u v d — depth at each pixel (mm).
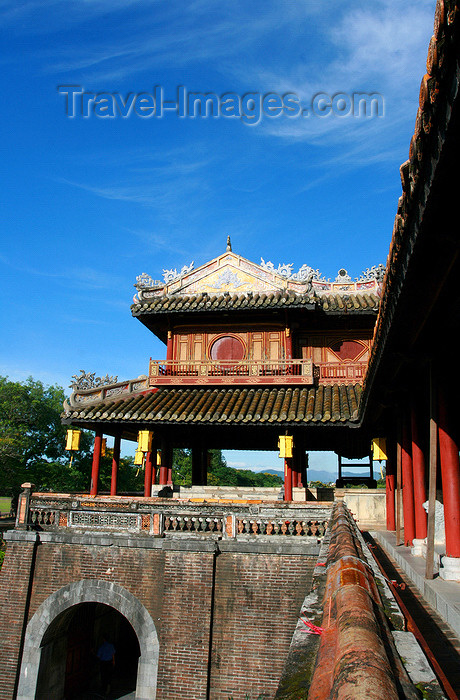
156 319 24875
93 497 17531
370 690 1502
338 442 26875
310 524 15477
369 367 12211
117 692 21250
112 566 16031
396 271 6824
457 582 8523
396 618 3766
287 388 22812
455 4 2906
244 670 14445
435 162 4266
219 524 15953
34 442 44594
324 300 23891
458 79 3361
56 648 17156
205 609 14836
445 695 2457
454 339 8422
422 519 12320
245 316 24203
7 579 16391
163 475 24812
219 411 20750
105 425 21938
